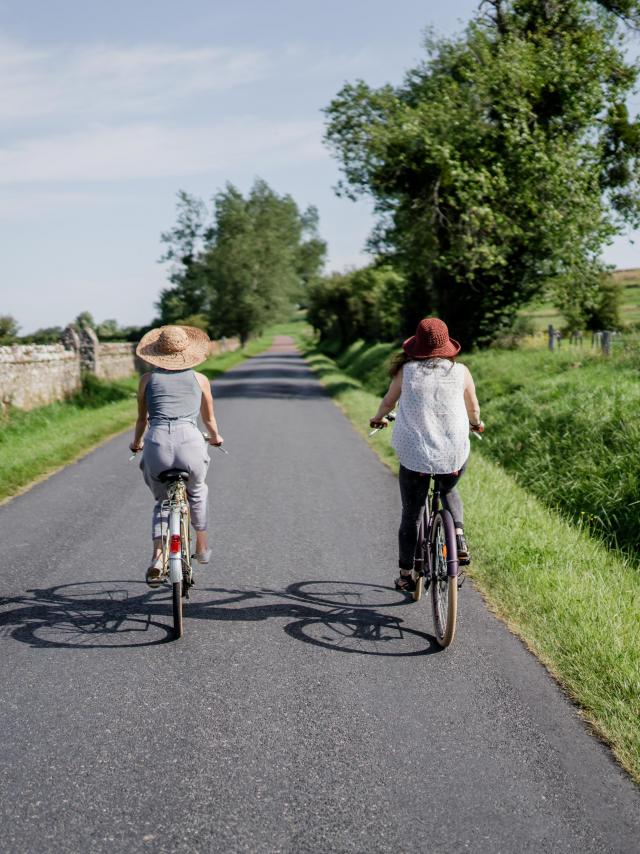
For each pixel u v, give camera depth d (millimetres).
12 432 14422
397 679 4242
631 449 8789
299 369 43000
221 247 72562
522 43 22703
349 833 2914
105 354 24906
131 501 8766
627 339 16344
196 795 3158
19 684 4180
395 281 37562
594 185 22891
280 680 4234
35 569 6230
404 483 4934
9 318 49438
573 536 7027
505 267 24672
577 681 4141
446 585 4621
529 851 2818
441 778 3283
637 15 24469
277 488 9492
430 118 23750
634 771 3322
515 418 12312
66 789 3199
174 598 4691
